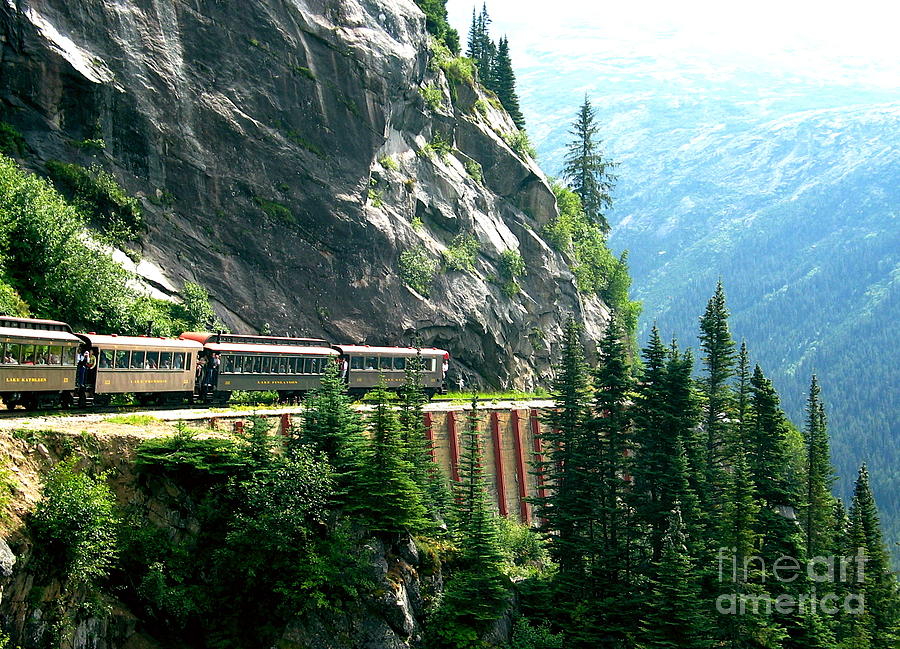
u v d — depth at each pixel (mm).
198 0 77750
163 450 41781
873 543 74250
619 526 52688
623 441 54406
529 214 117438
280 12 82000
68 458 39906
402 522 44062
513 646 44875
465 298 94250
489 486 69062
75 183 70062
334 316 81562
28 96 68812
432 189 98312
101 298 63594
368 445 45875
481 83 134625
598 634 47781
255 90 79875
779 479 62969
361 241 84062
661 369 56000
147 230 72688
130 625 38656
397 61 90250
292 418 54094
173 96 75062
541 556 60125
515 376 100625
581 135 151250
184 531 41500
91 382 50281
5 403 49688
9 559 33719
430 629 43500
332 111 84250
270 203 79125
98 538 37562
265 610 41031
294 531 41188
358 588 41969
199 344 59031
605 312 124938
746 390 67812
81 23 71500
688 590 45625
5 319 46594
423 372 77125
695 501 52938
